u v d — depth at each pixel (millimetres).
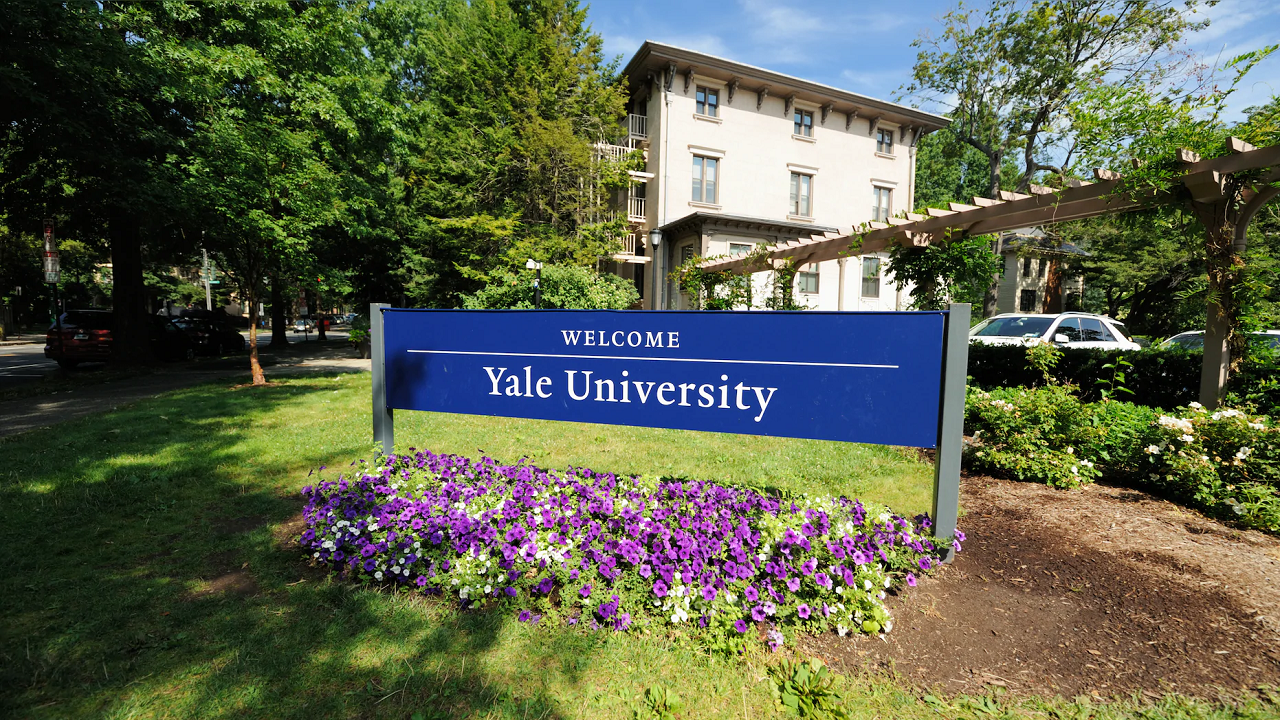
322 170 9680
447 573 2584
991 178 21656
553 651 2154
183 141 9688
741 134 20016
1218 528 3305
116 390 9773
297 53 10633
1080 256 23859
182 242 15227
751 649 2154
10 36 7434
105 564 2924
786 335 2943
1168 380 6273
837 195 21781
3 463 4703
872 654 2174
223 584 2715
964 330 2674
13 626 2303
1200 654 2109
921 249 7609
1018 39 18922
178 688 1944
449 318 3752
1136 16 16812
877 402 2820
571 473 3738
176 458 4973
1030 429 4523
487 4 17391
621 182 17578
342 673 2031
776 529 2592
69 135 9039
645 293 20125
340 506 3162
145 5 9531
